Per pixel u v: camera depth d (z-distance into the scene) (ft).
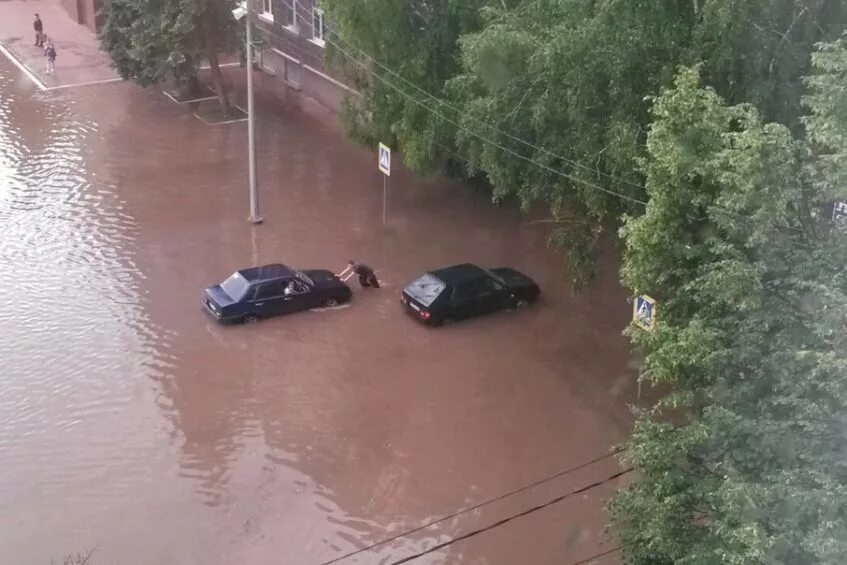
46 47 123.75
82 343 64.18
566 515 50.80
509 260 78.64
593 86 51.80
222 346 64.85
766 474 31.53
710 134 35.70
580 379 62.59
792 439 30.91
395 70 78.07
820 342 31.71
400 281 74.64
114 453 53.93
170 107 113.09
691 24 49.88
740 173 32.42
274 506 50.70
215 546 47.70
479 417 58.54
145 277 73.36
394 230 83.51
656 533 33.19
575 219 62.39
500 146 62.59
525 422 58.18
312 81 116.88
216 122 108.58
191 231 81.56
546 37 56.65
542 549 48.52
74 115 109.40
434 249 80.18
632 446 36.27
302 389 60.64
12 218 82.48
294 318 68.85
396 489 52.34
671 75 48.52
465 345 66.33
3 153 97.30
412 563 47.37
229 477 52.60
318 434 56.44
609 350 65.92
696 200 35.65
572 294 71.20
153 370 61.82
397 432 56.90
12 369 60.90
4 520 48.52
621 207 56.24
